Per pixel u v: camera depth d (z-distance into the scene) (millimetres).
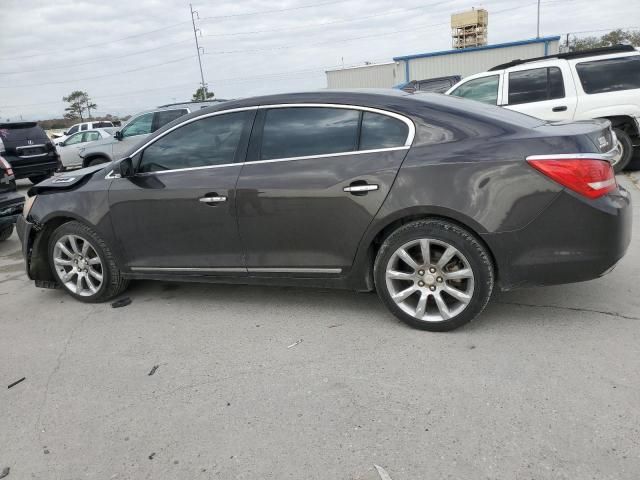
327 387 3020
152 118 12641
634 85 7660
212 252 4047
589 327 3451
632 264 4496
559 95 7914
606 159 3191
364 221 3484
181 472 2438
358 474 2328
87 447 2676
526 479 2219
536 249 3182
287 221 3711
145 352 3652
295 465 2416
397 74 27656
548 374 2953
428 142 3383
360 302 4172
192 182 3992
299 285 3877
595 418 2553
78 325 4234
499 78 8305
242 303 4375
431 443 2480
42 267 4875
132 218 4258
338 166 3545
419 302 3514
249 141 3865
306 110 3729
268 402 2920
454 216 3250
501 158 3170
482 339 3408
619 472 2213
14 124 13109
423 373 3072
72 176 4738
